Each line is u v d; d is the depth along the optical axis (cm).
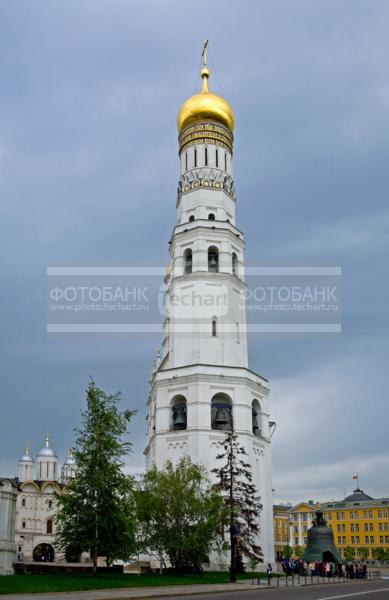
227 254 7619
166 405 6994
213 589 3966
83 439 4647
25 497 14100
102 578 4350
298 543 18012
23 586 3475
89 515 4459
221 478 5753
